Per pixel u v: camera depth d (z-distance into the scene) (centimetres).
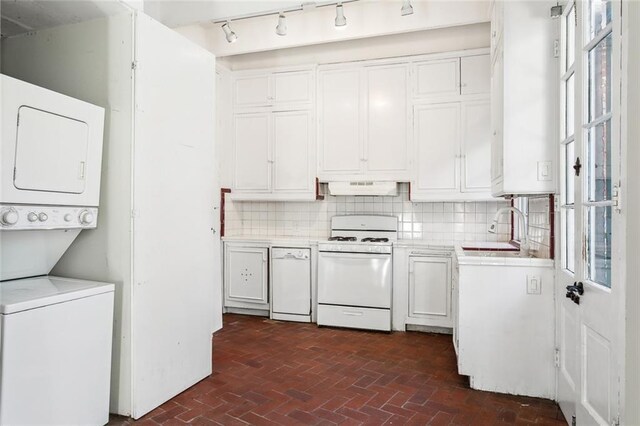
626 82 137
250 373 288
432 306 381
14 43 255
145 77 232
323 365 303
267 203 486
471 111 384
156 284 240
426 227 430
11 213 180
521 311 254
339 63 422
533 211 311
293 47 452
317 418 225
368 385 268
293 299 421
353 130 419
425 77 397
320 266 404
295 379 278
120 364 226
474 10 350
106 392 214
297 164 437
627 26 136
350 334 380
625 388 139
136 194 227
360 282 392
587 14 187
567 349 224
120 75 229
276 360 313
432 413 232
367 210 449
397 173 407
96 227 232
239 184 457
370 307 390
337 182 423
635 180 131
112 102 230
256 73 449
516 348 256
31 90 186
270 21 412
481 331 261
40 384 181
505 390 258
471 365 263
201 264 278
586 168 187
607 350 159
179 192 259
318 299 404
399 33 406
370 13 379
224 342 356
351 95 419
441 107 393
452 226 423
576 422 199
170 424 218
